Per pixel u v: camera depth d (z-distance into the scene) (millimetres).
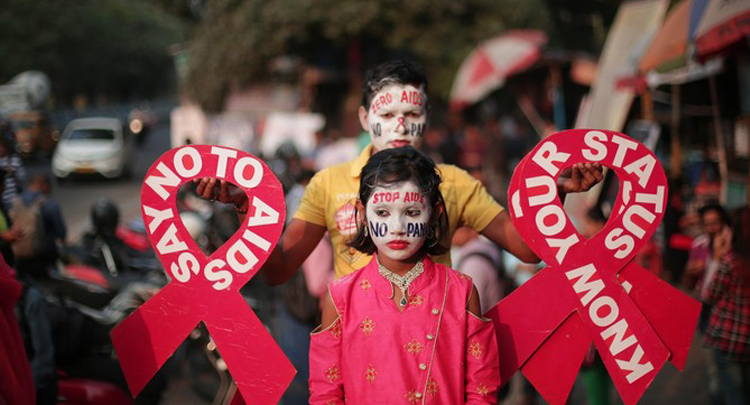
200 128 20328
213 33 23984
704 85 9297
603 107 9961
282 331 5273
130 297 5820
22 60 37031
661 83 8516
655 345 2699
